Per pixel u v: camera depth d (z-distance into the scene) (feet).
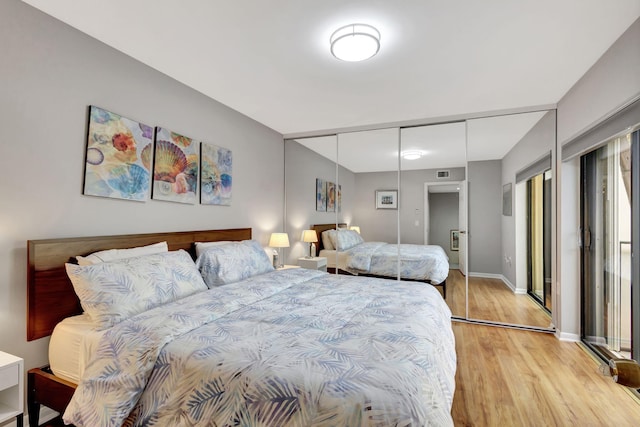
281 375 3.68
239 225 11.57
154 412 4.13
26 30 5.74
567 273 9.79
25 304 5.72
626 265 7.45
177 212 8.95
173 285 6.51
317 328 5.07
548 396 6.68
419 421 3.24
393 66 7.99
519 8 5.74
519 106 10.73
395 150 12.91
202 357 4.20
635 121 6.11
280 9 5.82
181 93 9.08
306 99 10.27
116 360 4.57
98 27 6.47
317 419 3.30
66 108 6.34
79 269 5.54
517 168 11.63
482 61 7.70
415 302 6.56
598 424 5.78
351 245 13.64
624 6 5.66
